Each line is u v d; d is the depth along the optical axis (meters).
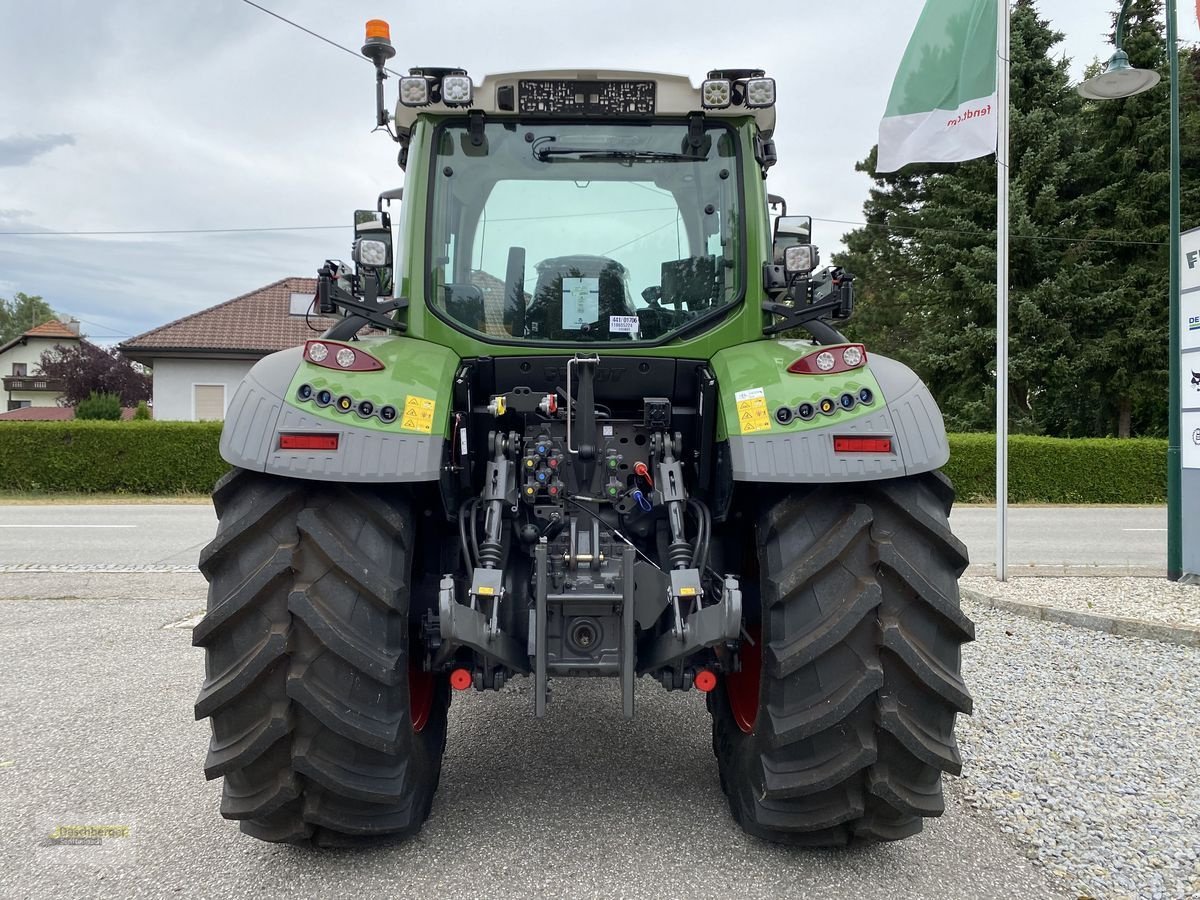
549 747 3.58
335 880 2.49
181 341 25.67
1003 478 7.23
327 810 2.44
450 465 2.72
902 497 2.43
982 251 21.81
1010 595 6.47
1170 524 7.18
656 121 3.13
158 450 17.50
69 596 6.69
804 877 2.52
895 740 2.36
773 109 3.22
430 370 2.66
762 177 3.18
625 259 3.12
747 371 2.66
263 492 2.41
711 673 2.64
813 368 2.56
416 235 3.05
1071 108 22.70
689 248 3.13
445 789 3.15
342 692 2.33
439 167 3.13
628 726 3.84
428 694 2.97
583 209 3.12
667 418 2.88
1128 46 22.36
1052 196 21.62
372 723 2.34
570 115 3.10
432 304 3.06
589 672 2.53
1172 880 2.51
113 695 4.27
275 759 2.37
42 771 3.32
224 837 2.77
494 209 3.12
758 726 2.51
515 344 3.05
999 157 7.34
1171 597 6.38
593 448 2.81
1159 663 4.82
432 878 2.50
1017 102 22.64
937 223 24.00
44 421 17.59
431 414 2.50
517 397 2.93
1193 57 22.45
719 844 2.71
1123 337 21.88
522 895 2.41
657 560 2.88
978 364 22.97
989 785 3.18
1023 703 4.12
